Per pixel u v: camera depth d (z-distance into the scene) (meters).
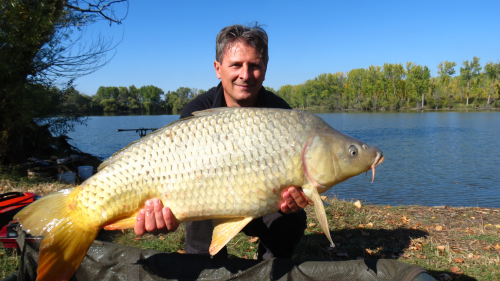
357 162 1.79
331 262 2.06
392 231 3.88
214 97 2.71
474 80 81.88
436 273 2.86
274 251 2.61
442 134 27.16
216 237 1.88
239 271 2.09
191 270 2.15
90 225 1.85
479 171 12.32
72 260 1.81
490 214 4.77
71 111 11.77
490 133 27.61
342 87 92.69
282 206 1.84
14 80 8.42
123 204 1.83
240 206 1.78
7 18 7.71
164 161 1.79
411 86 84.12
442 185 9.84
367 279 1.94
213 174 1.76
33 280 2.27
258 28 2.39
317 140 1.79
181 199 1.79
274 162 1.77
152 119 65.69
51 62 9.32
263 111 1.81
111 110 98.12
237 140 1.76
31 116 8.53
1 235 2.84
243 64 2.32
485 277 2.80
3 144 8.56
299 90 96.31
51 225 1.81
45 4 8.35
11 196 3.43
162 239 3.54
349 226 3.99
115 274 2.22
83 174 8.63
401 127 34.56
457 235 3.81
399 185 9.80
